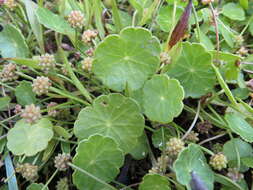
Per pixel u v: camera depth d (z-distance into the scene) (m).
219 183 0.08
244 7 0.11
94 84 0.09
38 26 0.09
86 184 0.07
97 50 0.07
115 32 0.10
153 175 0.07
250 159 0.08
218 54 0.08
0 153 0.08
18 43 0.09
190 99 0.09
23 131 0.08
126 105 0.07
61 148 0.08
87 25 0.10
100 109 0.07
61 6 0.10
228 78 0.09
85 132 0.08
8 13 0.10
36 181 0.09
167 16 0.10
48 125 0.08
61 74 0.09
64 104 0.08
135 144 0.08
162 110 0.07
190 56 0.08
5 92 0.09
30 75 0.10
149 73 0.08
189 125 0.09
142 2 0.10
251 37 0.11
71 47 0.10
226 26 0.10
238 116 0.08
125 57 0.07
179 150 0.07
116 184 0.08
